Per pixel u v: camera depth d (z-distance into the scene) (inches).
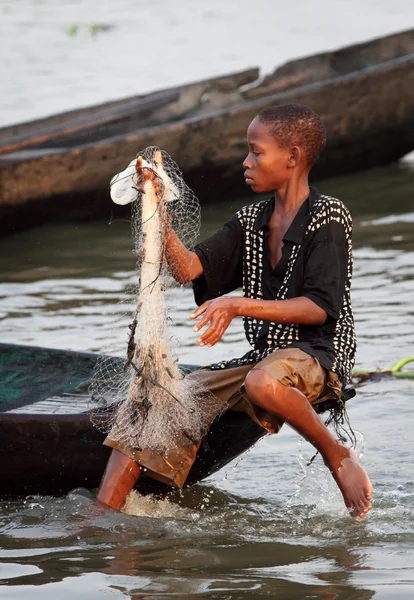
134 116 1243.8
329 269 401.1
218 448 428.1
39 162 999.6
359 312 698.2
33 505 428.1
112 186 411.8
